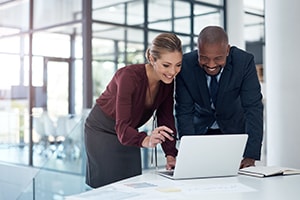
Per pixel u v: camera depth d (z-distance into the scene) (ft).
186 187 5.36
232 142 6.10
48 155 20.61
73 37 27.66
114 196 4.78
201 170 6.03
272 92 10.73
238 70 7.44
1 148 24.06
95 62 27.66
